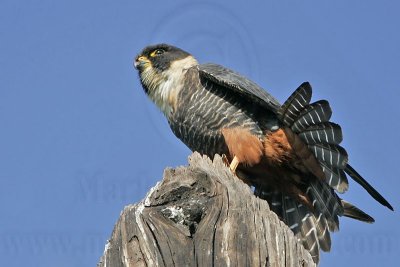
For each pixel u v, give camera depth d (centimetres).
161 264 741
